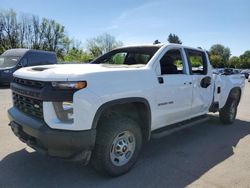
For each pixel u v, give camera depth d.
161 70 4.50
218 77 6.09
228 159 4.47
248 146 5.17
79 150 3.20
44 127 3.16
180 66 4.97
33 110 3.40
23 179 3.56
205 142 5.35
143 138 4.15
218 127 6.57
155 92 4.05
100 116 3.50
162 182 3.59
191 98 5.00
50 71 3.29
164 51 4.46
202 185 3.54
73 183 3.49
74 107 3.08
